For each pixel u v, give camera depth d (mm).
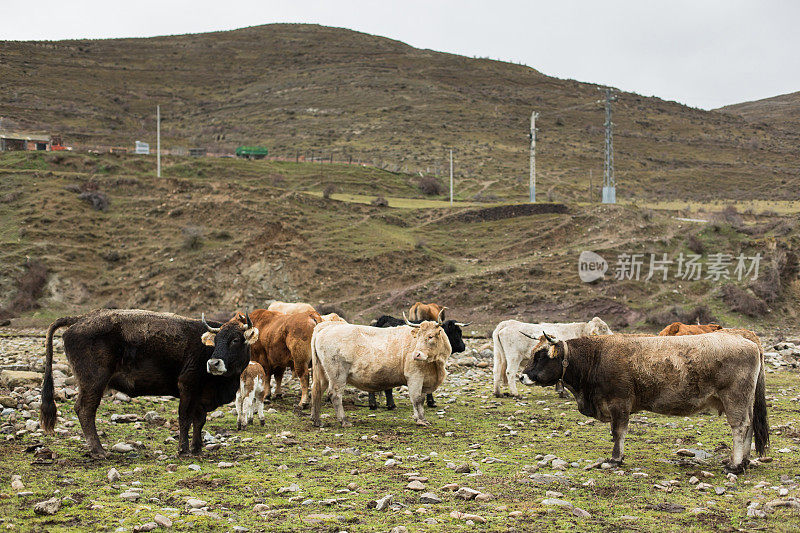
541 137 147000
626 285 57594
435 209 77188
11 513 7992
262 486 9477
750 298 54312
